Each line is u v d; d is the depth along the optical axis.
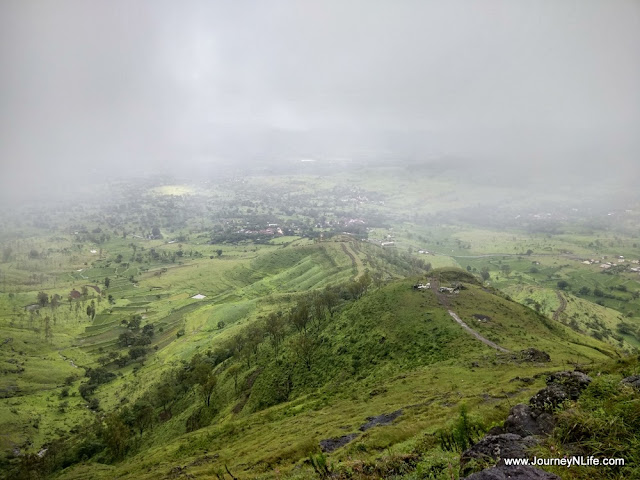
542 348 71.44
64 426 130.50
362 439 31.88
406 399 47.59
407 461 14.94
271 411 69.62
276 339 122.62
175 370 145.00
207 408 100.94
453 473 11.29
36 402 145.50
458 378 53.34
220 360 140.88
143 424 109.44
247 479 31.73
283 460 36.12
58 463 99.38
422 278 127.50
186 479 40.88
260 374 102.62
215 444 59.88
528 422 12.54
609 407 10.66
